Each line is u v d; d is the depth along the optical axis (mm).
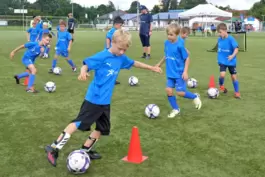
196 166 3703
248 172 3578
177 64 5395
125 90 7633
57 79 8938
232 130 4922
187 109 6055
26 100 6559
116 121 5277
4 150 4082
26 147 4188
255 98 6984
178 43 5297
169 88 5473
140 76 9539
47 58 13633
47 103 6352
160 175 3475
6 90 7438
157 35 36500
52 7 90812
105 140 4449
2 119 5309
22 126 4992
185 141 4457
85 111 3504
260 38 31297
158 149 4176
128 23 81562
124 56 3654
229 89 7906
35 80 8711
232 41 6867
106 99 3533
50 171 3525
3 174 3451
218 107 6215
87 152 3842
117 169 3600
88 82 8547
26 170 3549
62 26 9734
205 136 4652
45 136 4590
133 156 3803
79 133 4660
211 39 29219
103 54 3471
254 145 4344
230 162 3820
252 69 11070
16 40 23375
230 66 7012
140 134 4695
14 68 10719
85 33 39031
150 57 14203
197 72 10398
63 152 4020
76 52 15984
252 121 5371
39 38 13000
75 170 3422
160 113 5777
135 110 5945
